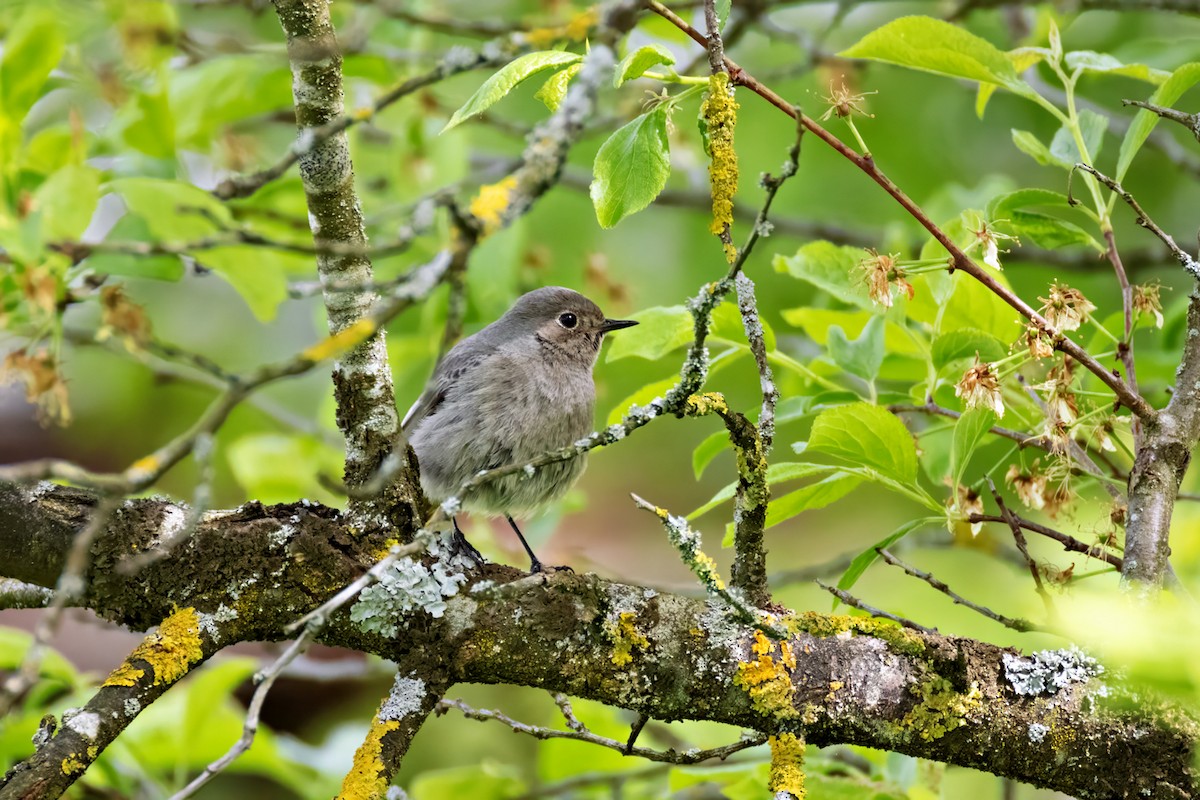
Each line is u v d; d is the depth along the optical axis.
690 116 14.30
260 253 8.51
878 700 6.86
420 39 12.01
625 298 13.77
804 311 9.72
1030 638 13.48
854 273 8.24
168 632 6.66
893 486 7.62
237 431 17.39
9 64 7.87
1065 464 7.57
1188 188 15.41
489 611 6.88
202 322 17.91
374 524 7.03
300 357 5.16
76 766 6.18
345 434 7.19
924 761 8.94
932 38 7.87
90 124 10.77
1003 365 7.93
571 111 5.49
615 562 17.97
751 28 13.95
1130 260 12.96
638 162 7.18
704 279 15.85
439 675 6.80
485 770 11.27
